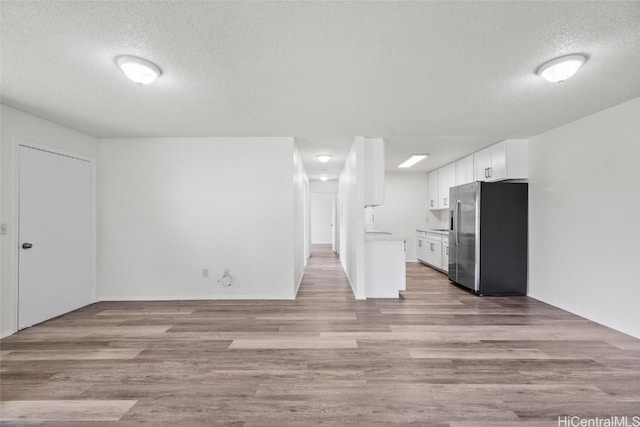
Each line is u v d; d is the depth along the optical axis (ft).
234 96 9.11
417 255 25.45
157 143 14.21
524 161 14.49
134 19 5.48
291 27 5.76
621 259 9.93
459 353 8.50
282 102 9.60
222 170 14.28
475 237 14.78
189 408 6.13
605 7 5.15
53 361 8.09
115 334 9.95
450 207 17.49
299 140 14.69
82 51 6.55
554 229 12.85
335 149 16.51
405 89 8.60
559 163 12.49
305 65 7.23
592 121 10.89
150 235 14.20
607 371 7.50
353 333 9.96
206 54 6.70
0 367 7.78
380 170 14.42
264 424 5.68
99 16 5.38
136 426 5.63
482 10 5.27
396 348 8.82
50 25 5.62
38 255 11.02
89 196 13.52
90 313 12.14
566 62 6.77
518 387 6.82
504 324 10.75
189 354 8.48
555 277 12.85
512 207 14.67
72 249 12.54
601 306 10.66
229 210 14.29
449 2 5.08
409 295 14.94
